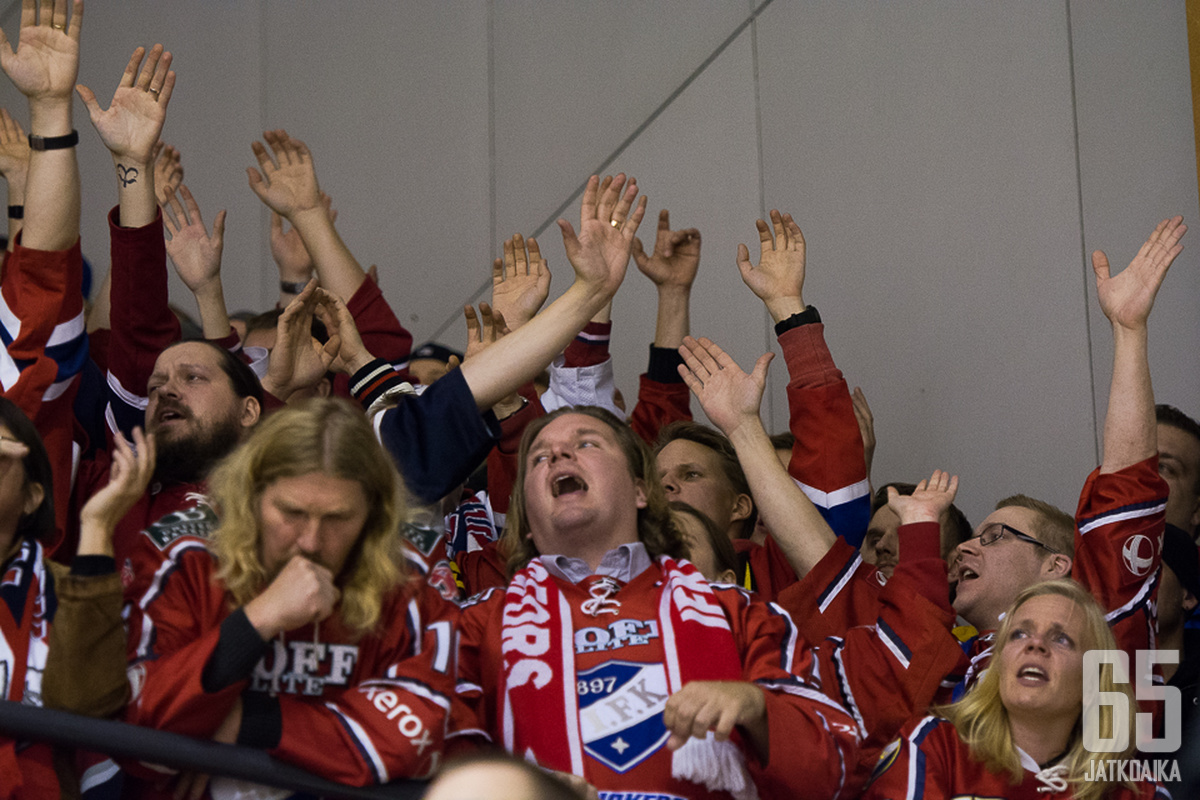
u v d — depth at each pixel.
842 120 15.85
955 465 14.50
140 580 6.86
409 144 18.81
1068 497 13.73
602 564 8.05
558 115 17.84
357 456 6.63
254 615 6.22
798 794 7.00
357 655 6.71
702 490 11.00
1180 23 13.80
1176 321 13.34
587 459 8.24
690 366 10.39
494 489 10.50
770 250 11.26
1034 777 7.86
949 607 8.88
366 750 6.38
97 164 19.86
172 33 20.14
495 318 10.71
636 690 7.35
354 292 12.59
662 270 12.83
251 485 6.63
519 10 18.36
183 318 13.27
